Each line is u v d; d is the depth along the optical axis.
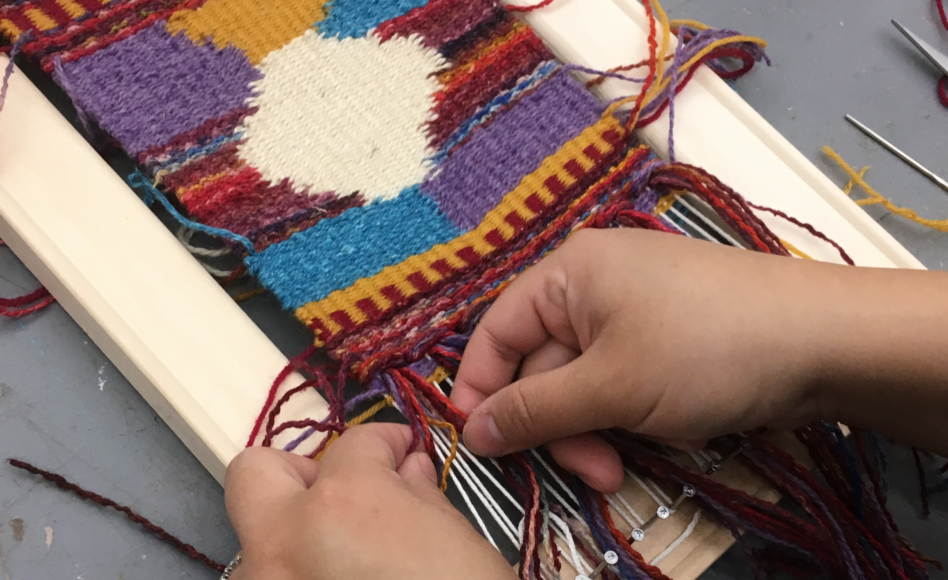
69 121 0.63
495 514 0.52
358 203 0.59
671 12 0.77
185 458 0.59
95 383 0.60
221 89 0.61
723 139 0.63
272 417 0.50
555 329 0.51
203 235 0.62
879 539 0.51
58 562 0.56
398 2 0.65
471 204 0.61
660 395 0.43
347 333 0.56
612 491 0.50
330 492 0.40
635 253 0.45
